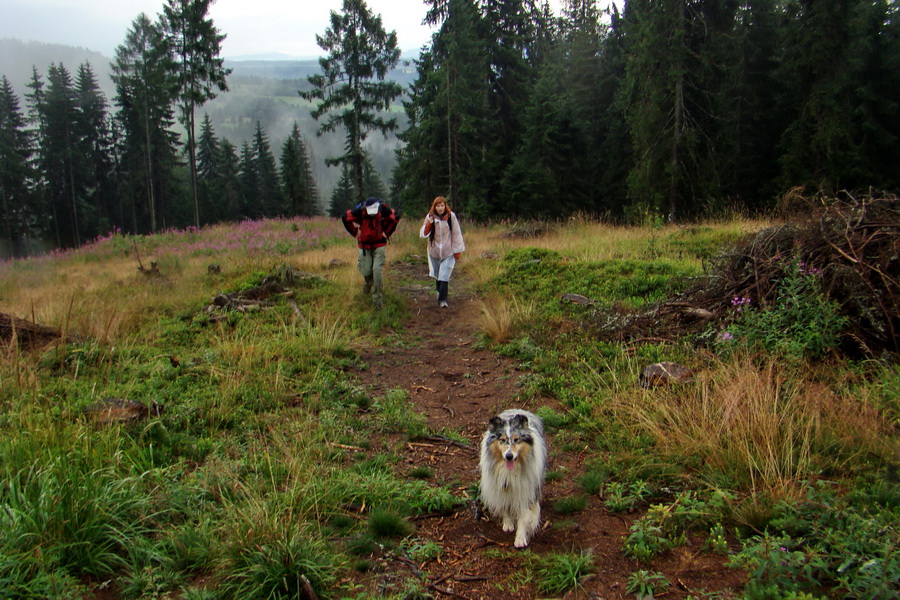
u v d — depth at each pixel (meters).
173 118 49.53
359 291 10.62
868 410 4.44
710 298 7.21
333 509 4.02
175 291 11.12
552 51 43.41
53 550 3.08
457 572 3.45
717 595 2.99
